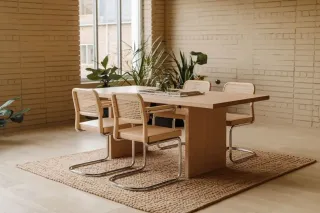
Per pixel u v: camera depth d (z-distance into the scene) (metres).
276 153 5.38
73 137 6.21
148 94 4.67
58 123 7.29
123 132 4.19
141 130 4.29
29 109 6.31
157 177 4.38
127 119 4.11
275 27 7.38
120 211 3.53
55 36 7.14
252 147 5.71
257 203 3.71
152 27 8.61
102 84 7.40
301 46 7.13
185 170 4.37
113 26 8.45
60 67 7.25
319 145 5.83
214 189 4.01
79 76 7.52
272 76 7.49
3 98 6.60
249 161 4.99
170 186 4.10
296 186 4.16
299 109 7.24
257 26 7.58
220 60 8.10
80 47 7.56
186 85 5.64
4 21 6.52
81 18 8.04
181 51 8.63
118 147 5.10
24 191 3.98
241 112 7.92
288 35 7.25
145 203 3.65
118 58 8.54
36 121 7.02
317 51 6.97
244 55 7.79
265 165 4.82
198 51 8.39
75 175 4.41
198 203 3.65
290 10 7.19
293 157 5.16
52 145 5.74
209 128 4.54
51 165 4.75
